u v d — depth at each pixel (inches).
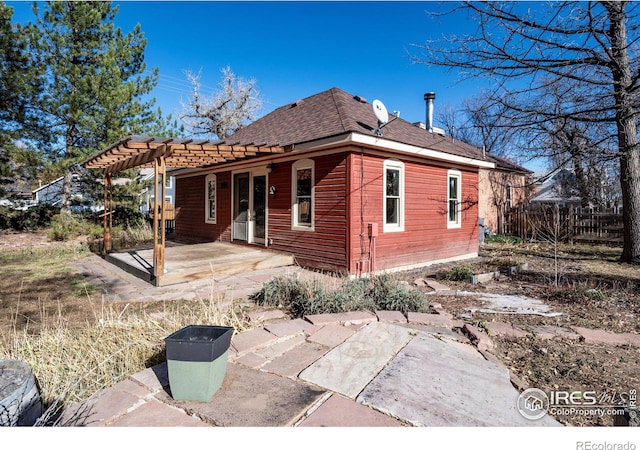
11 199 575.8
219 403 93.3
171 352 92.8
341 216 279.1
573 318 174.6
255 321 158.9
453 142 444.1
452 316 175.0
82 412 88.7
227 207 427.5
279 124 393.1
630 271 309.4
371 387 102.1
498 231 652.1
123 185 570.3
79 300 214.4
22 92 484.7
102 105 507.2
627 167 354.3
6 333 158.7
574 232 530.9
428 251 354.3
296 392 99.3
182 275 256.2
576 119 304.7
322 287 188.9
